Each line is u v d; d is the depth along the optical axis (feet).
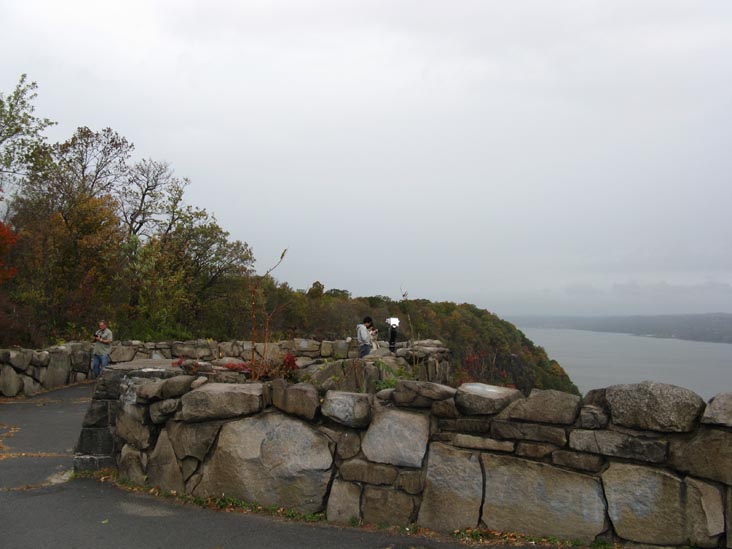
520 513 14.69
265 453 17.33
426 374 44.04
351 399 16.55
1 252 64.59
